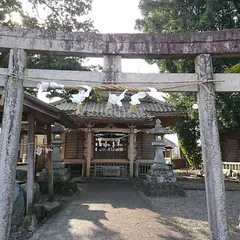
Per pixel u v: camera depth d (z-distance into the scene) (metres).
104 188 11.26
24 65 3.94
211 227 3.64
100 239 5.00
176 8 14.86
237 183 14.55
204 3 14.05
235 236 5.34
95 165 14.47
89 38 4.04
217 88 3.96
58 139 10.72
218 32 4.02
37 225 5.97
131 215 6.81
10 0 8.38
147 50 4.03
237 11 13.33
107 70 3.99
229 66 13.69
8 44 3.92
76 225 5.88
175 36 4.06
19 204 6.07
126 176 14.07
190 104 17.20
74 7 10.33
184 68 14.80
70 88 3.84
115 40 4.05
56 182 9.67
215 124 3.82
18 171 9.23
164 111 14.32
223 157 20.09
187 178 15.70
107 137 14.91
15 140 3.72
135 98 3.84
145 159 15.27
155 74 4.00
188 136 21.39
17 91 3.82
